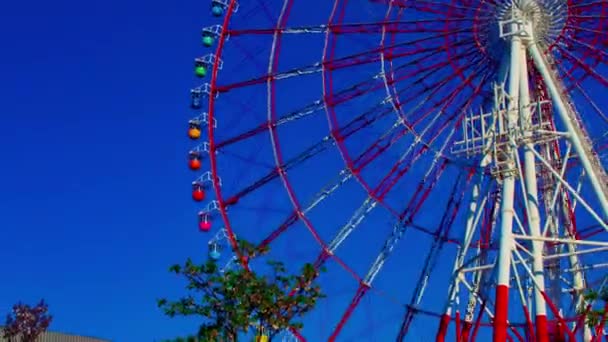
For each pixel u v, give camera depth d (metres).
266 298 33.72
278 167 44.78
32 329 52.94
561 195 42.25
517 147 38.31
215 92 45.59
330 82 45.28
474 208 40.53
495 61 44.47
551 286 41.28
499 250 36.03
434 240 44.38
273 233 43.50
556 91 40.16
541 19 42.97
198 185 45.28
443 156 44.34
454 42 44.81
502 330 34.47
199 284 34.25
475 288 41.16
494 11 43.75
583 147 38.44
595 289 39.88
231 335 34.03
